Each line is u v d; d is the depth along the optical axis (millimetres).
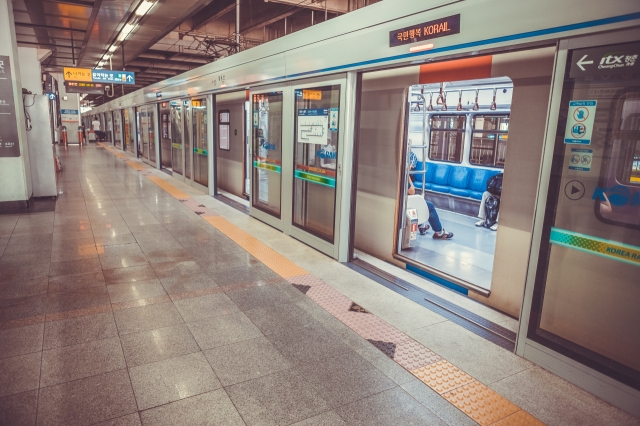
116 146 25609
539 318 2904
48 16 10633
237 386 2613
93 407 2383
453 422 2363
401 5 3816
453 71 3990
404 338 3270
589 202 2582
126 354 2928
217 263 4855
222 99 9766
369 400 2525
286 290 4133
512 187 3633
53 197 8430
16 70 7047
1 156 6996
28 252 5066
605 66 2396
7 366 2744
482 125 7883
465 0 3223
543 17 2686
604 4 2342
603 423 2383
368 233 5348
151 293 3969
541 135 3379
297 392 2574
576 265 2711
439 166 8773
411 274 4691
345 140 4746
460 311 3789
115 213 7242
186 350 3004
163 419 2307
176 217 7078
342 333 3318
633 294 2465
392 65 4035
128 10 8828
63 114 31531
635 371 2426
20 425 2223
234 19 13273
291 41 5535
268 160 6680
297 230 5863
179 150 11406
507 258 3717
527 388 2684
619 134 2426
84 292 3945
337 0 9531
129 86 33500
